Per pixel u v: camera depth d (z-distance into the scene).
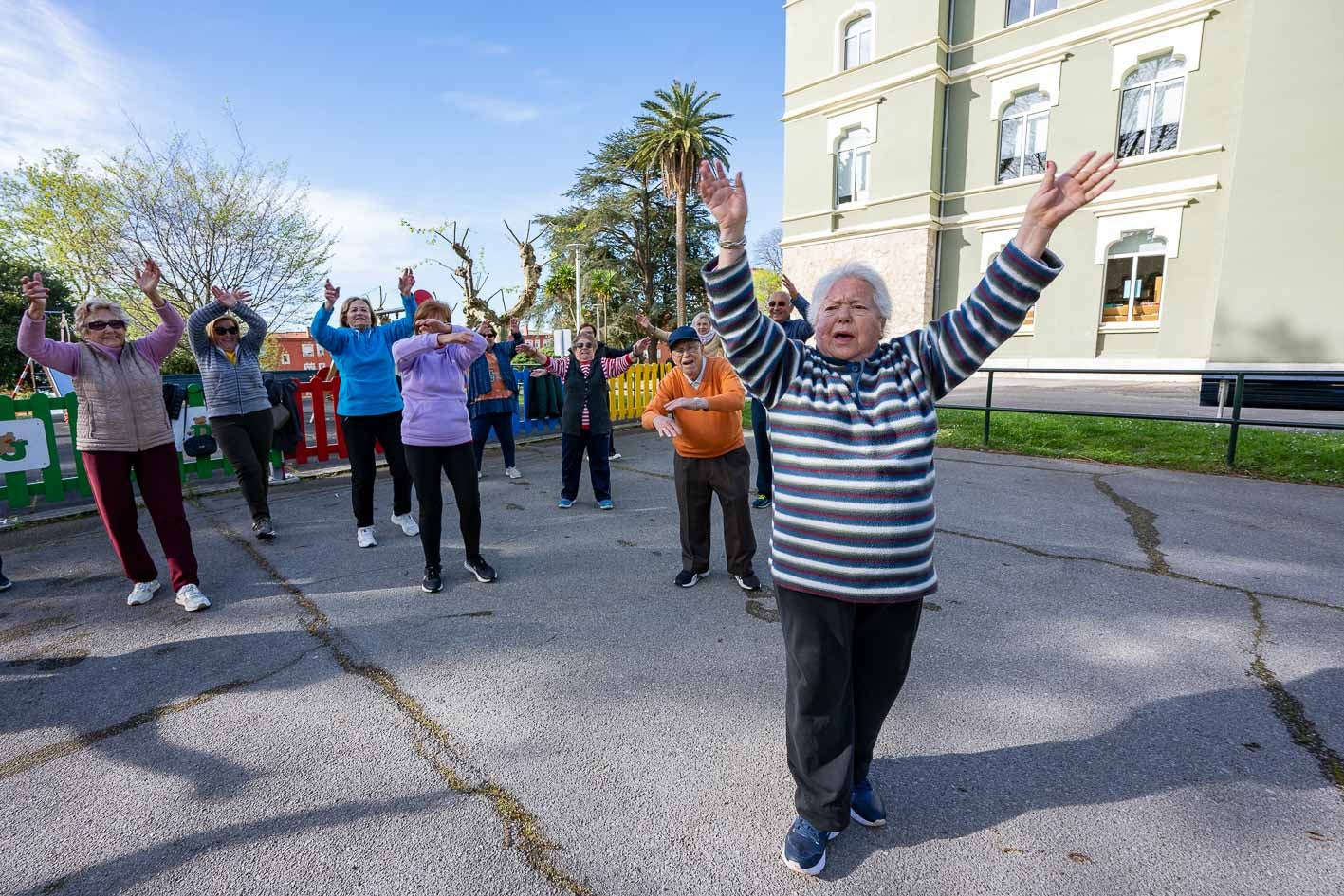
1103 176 1.66
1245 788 2.13
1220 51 14.52
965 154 18.41
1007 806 2.09
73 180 16.38
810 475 1.78
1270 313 13.68
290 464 7.39
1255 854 1.87
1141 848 1.90
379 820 2.06
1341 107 12.66
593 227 38.31
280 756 2.38
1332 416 9.32
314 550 4.68
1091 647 3.07
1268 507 5.21
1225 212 14.43
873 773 2.26
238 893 1.79
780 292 5.21
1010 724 2.51
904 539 1.75
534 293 18.62
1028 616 3.40
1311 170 13.05
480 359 6.81
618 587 3.94
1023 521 5.00
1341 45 12.57
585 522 5.33
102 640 3.32
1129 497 5.62
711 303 1.84
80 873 1.87
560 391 9.73
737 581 4.00
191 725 2.58
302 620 3.52
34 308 3.27
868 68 19.25
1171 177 15.31
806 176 20.98
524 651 3.14
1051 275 1.70
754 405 5.38
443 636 3.31
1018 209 17.59
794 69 20.80
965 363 1.78
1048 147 17.06
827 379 1.83
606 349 5.84
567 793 2.18
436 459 3.79
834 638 1.81
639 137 30.17
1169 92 15.35
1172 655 2.97
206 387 4.66
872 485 1.74
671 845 1.95
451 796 2.16
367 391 4.64
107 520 3.63
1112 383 15.84
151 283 3.68
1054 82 16.70
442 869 1.87
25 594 3.92
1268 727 2.44
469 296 19.33
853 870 1.85
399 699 2.75
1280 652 2.96
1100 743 2.38
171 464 3.73
